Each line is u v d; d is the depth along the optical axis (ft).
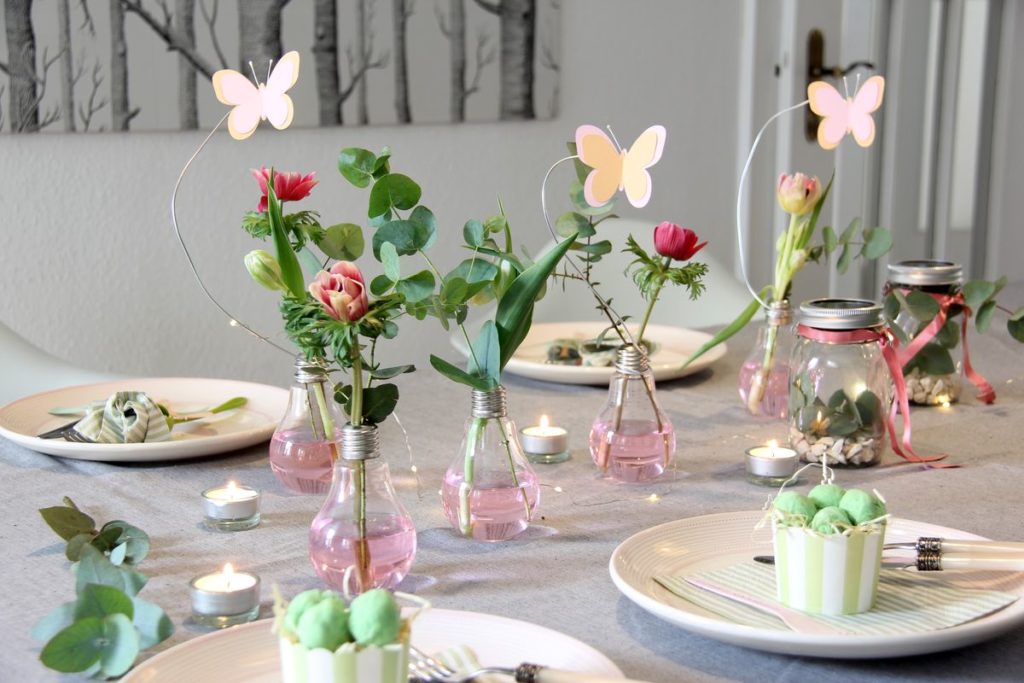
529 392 5.08
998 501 3.57
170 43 8.11
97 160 7.99
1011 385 5.11
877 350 3.93
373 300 2.78
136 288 8.29
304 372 3.62
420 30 9.26
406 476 3.89
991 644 2.57
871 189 11.87
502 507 3.21
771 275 11.95
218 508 3.36
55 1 7.61
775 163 11.69
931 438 4.30
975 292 4.64
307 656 2.07
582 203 3.51
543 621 2.72
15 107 7.55
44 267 7.89
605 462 3.78
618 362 3.75
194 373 8.66
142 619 2.48
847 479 3.82
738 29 11.41
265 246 8.88
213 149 8.47
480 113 9.72
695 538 3.12
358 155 3.19
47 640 2.52
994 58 11.90
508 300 3.16
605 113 10.63
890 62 11.60
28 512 3.55
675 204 11.18
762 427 4.47
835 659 2.48
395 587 2.92
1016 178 12.23
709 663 2.48
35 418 4.56
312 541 2.88
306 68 8.72
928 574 2.84
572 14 10.25
